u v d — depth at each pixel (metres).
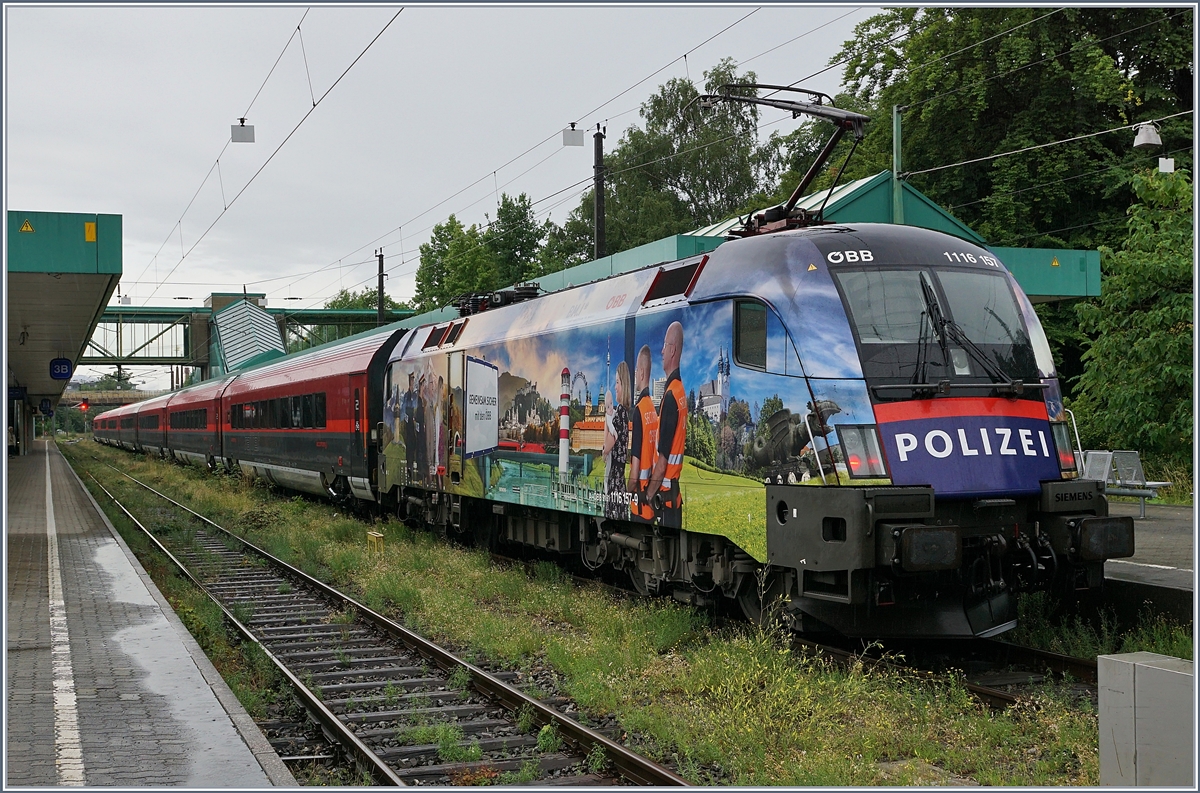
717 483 9.13
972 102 27.16
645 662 8.32
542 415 12.49
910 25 29.97
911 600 8.26
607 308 11.19
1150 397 19.22
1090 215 27.81
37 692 7.30
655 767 5.90
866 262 8.63
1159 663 5.03
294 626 11.04
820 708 6.82
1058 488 8.43
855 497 7.72
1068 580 8.66
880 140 30.41
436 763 6.55
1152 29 26.66
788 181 41.81
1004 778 5.78
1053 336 26.81
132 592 11.74
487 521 15.27
